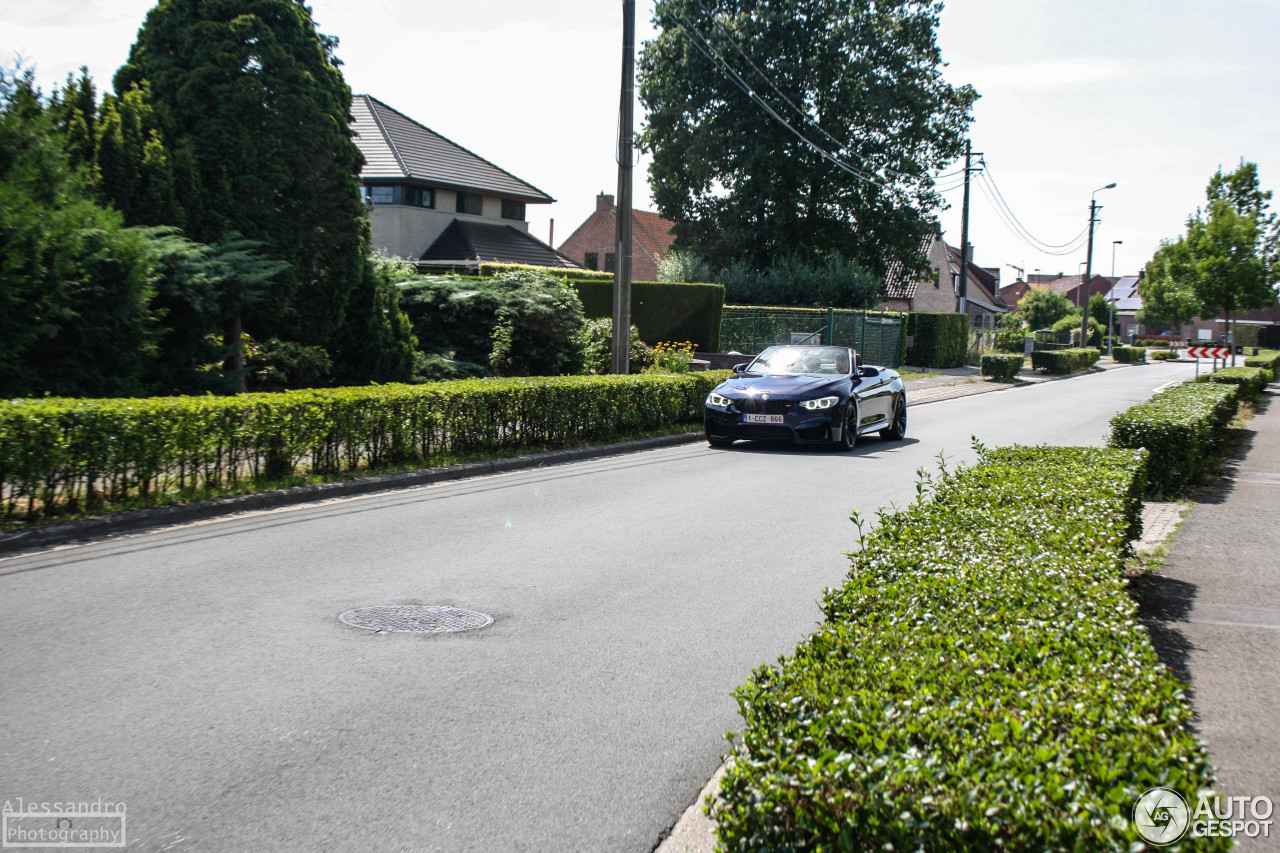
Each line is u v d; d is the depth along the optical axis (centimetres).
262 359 1612
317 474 1061
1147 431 1071
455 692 467
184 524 853
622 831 340
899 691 279
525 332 2152
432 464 1169
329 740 409
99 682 469
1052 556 438
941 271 7406
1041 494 601
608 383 1495
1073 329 6694
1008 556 439
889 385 1659
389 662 506
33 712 432
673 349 2739
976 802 215
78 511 835
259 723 425
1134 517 714
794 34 3994
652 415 1614
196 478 931
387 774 379
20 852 317
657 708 452
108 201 1409
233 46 1542
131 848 321
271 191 1589
